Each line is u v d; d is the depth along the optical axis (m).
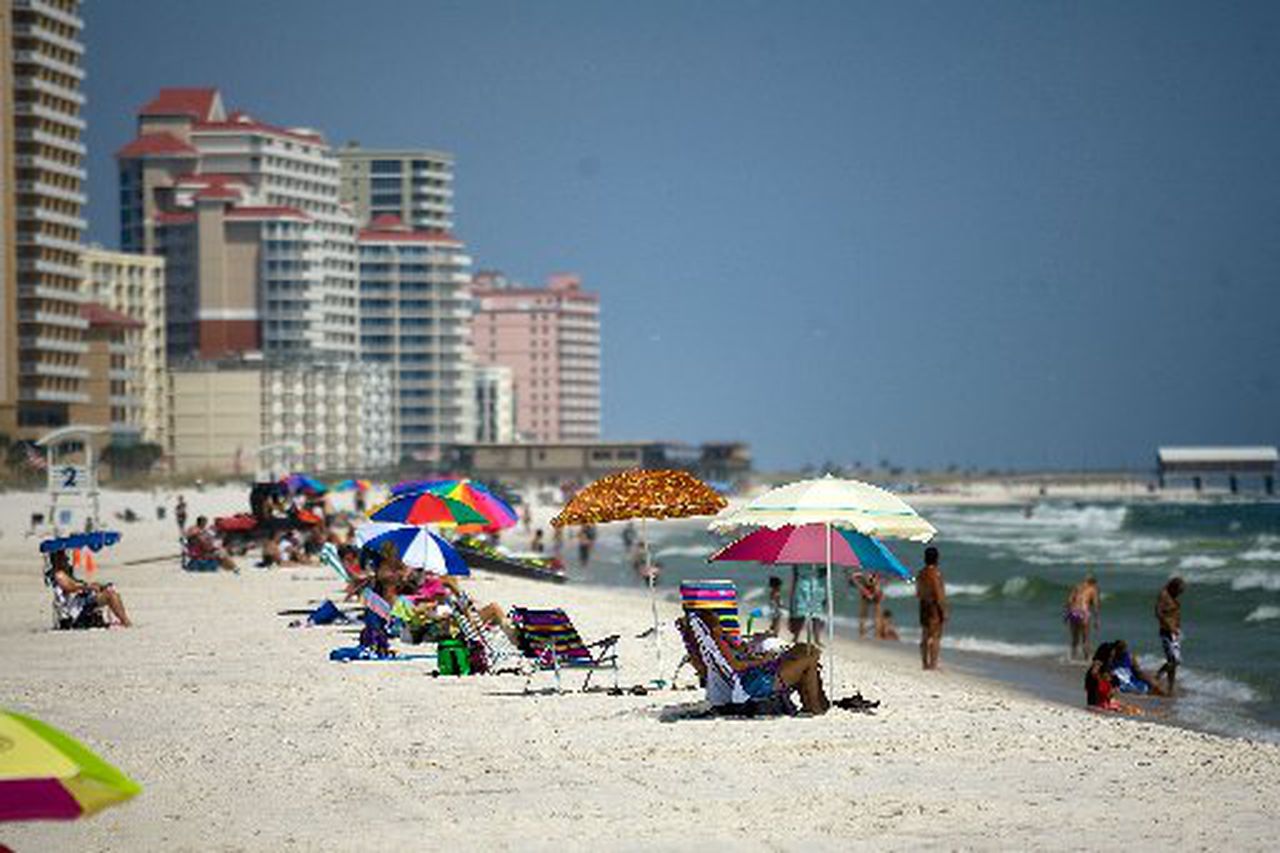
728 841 35.41
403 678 67.69
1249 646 112.31
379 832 36.97
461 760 46.53
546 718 54.97
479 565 163.38
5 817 24.52
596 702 58.91
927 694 63.47
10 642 85.12
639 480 59.94
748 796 40.34
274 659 75.88
